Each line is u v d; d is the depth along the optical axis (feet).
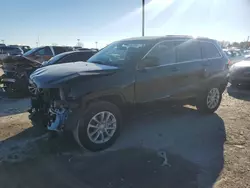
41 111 12.69
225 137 14.38
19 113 19.02
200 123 16.81
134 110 13.52
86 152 12.07
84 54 30.30
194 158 11.69
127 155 11.87
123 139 13.82
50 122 11.66
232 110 20.53
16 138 13.75
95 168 10.64
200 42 18.12
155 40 14.75
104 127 12.31
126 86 12.65
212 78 18.30
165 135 14.52
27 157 11.53
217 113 19.48
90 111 11.61
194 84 16.89
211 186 9.43
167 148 12.75
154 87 14.11
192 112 19.43
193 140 13.87
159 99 14.56
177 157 11.77
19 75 25.64
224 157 11.82
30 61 27.27
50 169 10.53
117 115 12.70
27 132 14.66
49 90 11.66
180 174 10.26
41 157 11.54
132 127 15.78
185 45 16.60
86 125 11.56
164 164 11.05
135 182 9.66
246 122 17.22
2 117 17.83
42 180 9.71
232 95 27.40
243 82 29.53
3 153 11.90
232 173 10.37
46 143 13.01
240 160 11.54
